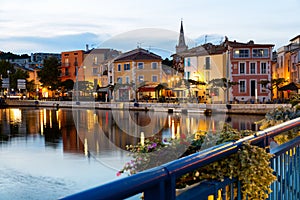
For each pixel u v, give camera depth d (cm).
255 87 5556
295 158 377
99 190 136
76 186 1274
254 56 5562
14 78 9056
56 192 1246
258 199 271
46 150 2064
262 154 272
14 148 2223
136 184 151
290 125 351
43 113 5631
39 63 12075
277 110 571
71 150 1845
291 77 5847
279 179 334
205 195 224
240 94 5538
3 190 1278
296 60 5597
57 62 8731
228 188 263
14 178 1422
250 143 273
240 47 5544
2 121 4322
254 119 3984
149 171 162
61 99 7825
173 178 178
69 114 5372
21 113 5666
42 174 1455
